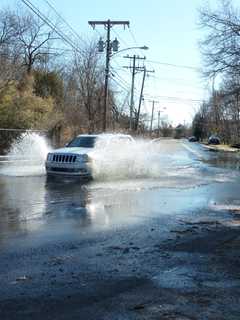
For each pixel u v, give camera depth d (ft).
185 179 67.82
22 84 118.21
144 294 19.62
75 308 18.07
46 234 30.25
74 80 162.40
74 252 26.04
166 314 17.56
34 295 19.33
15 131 96.78
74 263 23.88
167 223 34.83
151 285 20.75
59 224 33.42
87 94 162.81
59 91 142.72
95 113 163.84
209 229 33.01
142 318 17.17
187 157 133.80
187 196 49.55
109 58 124.16
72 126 140.36
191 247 27.73
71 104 152.66
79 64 163.84
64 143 118.11
